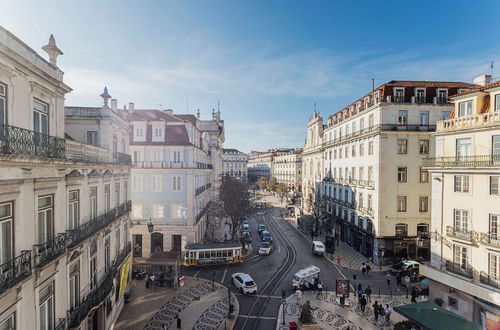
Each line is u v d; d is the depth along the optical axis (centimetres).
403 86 3266
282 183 10794
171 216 3462
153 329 1850
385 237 3228
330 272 3038
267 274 2967
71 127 1761
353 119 3950
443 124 2156
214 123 5959
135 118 3594
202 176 4288
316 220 5062
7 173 816
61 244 1096
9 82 859
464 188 1984
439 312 1612
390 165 3228
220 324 1947
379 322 2003
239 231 4978
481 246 1839
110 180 1811
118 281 1966
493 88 1856
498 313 1747
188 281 2723
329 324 1983
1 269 799
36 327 955
